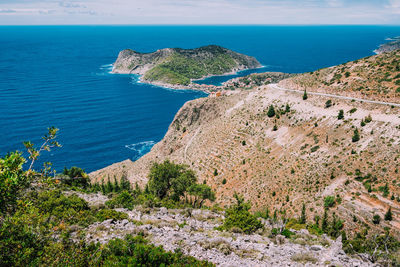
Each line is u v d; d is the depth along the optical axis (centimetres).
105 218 3206
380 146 9444
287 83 17288
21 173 2175
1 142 18612
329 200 8175
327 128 11769
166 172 6925
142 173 13975
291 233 3512
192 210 4603
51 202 3462
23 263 1705
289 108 14188
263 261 2264
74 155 18225
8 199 2106
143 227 2881
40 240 1964
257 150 12825
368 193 8094
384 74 13188
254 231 3456
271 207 9169
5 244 1733
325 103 13225
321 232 5228
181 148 16875
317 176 9569
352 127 11025
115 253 2109
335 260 2391
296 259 2362
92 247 2097
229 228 3409
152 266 1970
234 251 2422
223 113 18200
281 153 11912
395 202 7550
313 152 10912
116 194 6397
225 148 14025
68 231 2553
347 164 9438
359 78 13812
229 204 9994
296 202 8875
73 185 7025
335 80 14788
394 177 8206
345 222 7456
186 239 2612
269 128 13875
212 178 12312
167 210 4322
